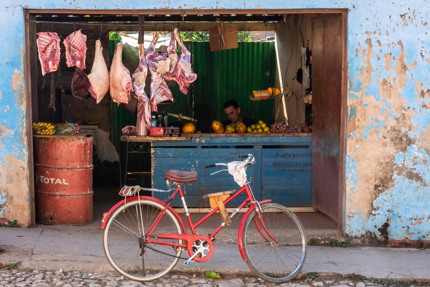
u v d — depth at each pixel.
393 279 5.84
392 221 6.82
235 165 5.63
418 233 6.85
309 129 8.26
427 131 6.73
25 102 6.61
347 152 6.73
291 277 5.72
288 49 10.20
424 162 6.77
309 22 8.66
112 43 11.05
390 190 6.79
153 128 7.86
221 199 5.60
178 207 8.08
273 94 9.27
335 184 7.26
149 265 5.75
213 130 8.30
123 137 8.01
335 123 7.19
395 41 6.65
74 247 6.27
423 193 6.80
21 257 5.91
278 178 8.17
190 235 5.52
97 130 10.54
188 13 6.64
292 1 6.60
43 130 7.12
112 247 6.24
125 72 7.04
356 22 6.62
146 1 6.56
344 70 6.72
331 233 6.91
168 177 5.54
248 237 6.48
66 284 5.37
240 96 11.75
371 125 6.71
